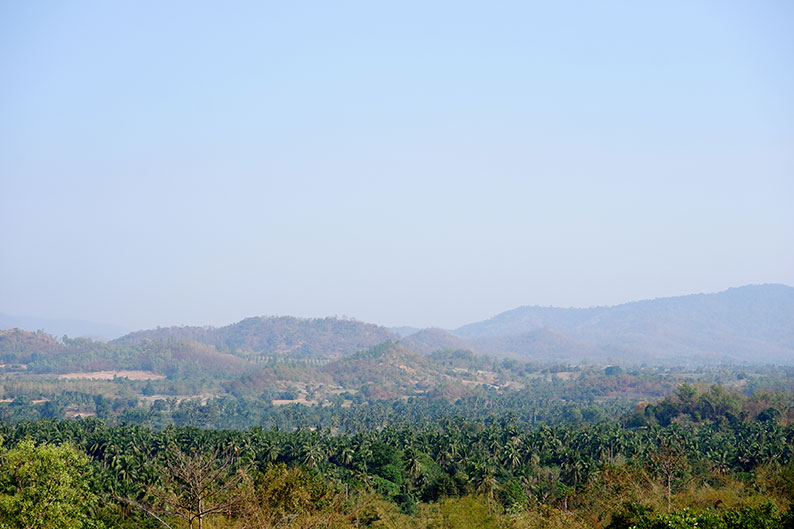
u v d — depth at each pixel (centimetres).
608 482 8044
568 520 6812
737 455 13575
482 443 16512
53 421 18262
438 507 7462
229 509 4519
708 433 17688
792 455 13138
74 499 5597
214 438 14462
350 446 14738
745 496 7662
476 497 7925
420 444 15550
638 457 12850
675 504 7138
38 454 5375
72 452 5612
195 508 4075
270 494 5969
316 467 13175
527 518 6894
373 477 12538
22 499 5209
